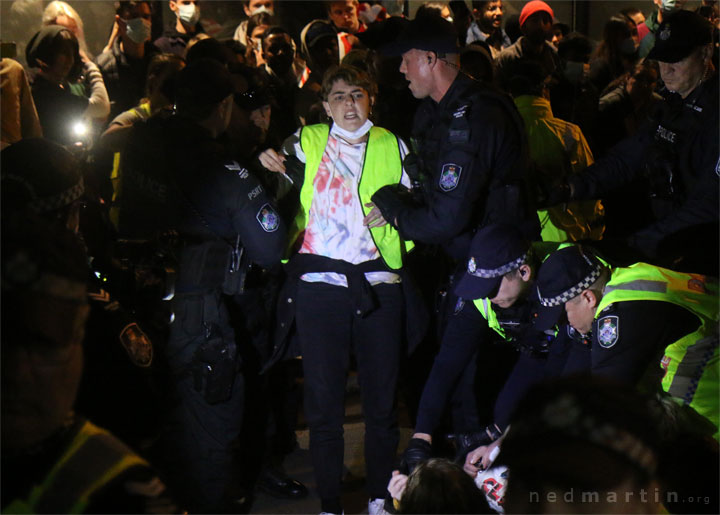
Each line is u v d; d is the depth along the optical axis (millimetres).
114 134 6359
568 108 8234
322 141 5539
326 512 5633
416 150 5781
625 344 3906
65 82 7484
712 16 9789
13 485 2107
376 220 5445
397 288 5629
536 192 5609
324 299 5488
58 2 8383
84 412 3533
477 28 10781
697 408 3941
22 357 2076
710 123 4953
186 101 5008
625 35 10086
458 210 5145
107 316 3652
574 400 2010
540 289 4238
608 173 5695
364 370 5609
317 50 8164
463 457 5066
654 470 1994
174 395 5035
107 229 5180
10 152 3592
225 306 5172
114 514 2150
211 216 4973
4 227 2127
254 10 9789
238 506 5906
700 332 3965
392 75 6578
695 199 4875
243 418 5934
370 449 5668
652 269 4113
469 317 5207
